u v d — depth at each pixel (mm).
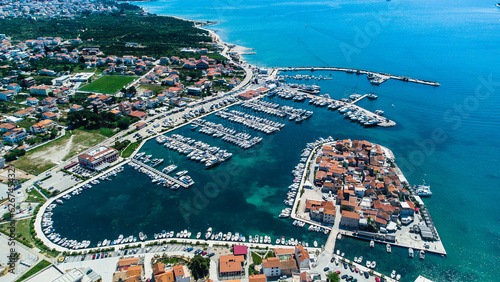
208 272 171500
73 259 181250
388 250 186750
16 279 167125
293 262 170750
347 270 173250
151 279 167875
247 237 198750
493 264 179750
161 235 199625
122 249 188625
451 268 177125
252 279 159375
